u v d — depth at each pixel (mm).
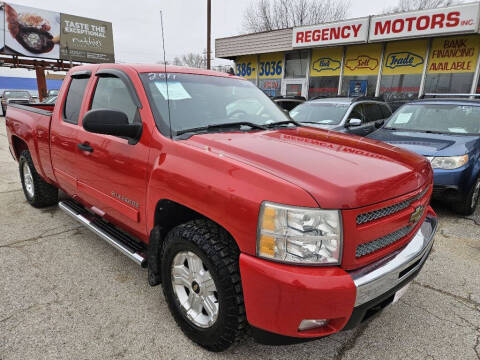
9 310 2547
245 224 1769
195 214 2299
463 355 2268
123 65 2906
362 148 2414
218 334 2033
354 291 1692
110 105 2900
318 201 1671
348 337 2420
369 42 11133
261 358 2182
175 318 2357
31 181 4609
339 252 1716
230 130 2615
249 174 1826
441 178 4484
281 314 1719
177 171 2117
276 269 1688
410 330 2500
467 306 2805
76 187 3291
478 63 9727
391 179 1951
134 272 3139
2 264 3203
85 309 2592
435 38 10336
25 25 24203
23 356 2119
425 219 2588
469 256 3660
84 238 3801
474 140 4809
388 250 1991
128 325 2438
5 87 41906
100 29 27734
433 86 10656
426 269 3383
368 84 11969
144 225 2518
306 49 13266
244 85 3438
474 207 4918
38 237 3797
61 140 3369
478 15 8922
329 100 7957
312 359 2195
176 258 2271
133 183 2498
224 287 1916
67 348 2197
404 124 5906
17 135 4410
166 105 2568
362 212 1756
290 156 2029
